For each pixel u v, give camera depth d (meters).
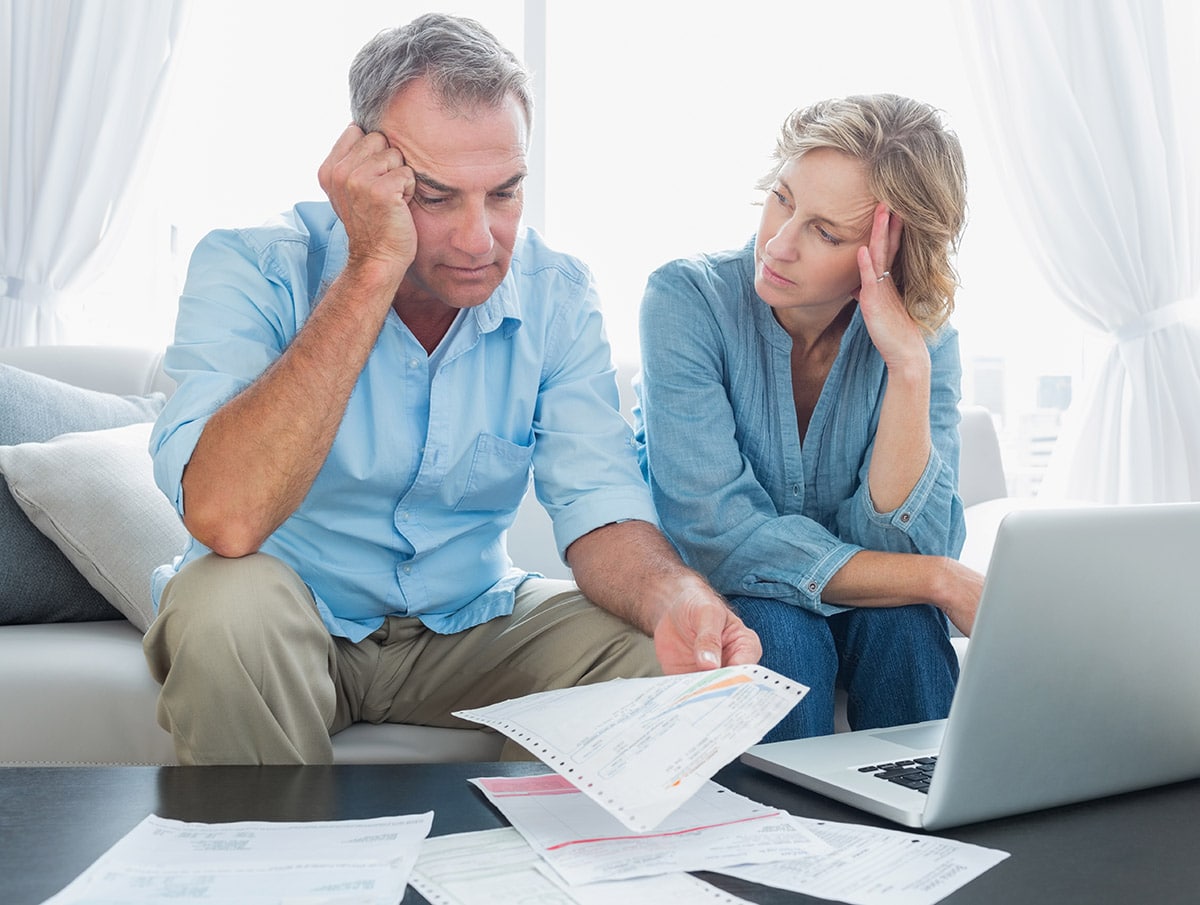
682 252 2.79
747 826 0.77
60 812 0.78
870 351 1.45
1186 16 2.78
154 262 2.68
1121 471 2.67
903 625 1.33
